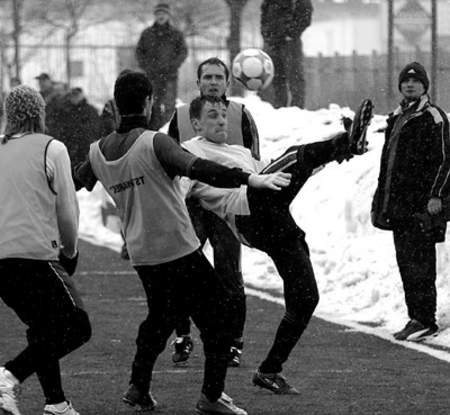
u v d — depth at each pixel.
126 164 16.38
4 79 69.12
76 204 16.12
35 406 17.39
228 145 19.36
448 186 22.27
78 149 48.03
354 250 28.78
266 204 17.52
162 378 19.50
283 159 16.84
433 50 41.78
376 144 34.16
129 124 16.58
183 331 20.62
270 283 30.98
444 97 44.59
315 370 19.92
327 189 33.91
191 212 19.44
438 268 25.69
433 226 22.27
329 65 52.06
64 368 20.30
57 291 15.83
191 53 72.44
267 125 38.69
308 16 43.59
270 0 43.69
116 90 16.58
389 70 42.81
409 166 22.44
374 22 74.44
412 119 22.42
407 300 22.67
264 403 17.48
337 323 24.62
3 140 16.19
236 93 51.44
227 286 19.55
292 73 44.03
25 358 15.95
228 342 16.50
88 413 16.97
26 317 16.03
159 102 48.94
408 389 18.38
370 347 22.00
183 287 16.52
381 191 22.88
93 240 43.69
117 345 22.47
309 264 17.94
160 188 16.33
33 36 75.00
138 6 78.19
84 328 16.03
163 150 16.06
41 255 15.79
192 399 17.84
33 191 15.88
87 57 68.56
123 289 30.56
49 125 48.22
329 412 16.84
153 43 49.09
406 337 22.64
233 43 49.47
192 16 74.81
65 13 76.81
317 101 52.38
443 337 22.67
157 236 16.44
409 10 45.72
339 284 27.84
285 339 17.97
